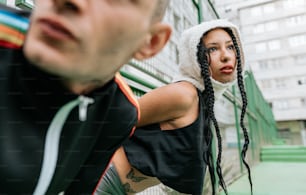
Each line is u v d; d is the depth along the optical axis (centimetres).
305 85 1662
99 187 64
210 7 226
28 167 32
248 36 1808
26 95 31
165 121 73
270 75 1744
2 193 32
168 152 71
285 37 1739
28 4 63
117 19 26
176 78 87
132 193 75
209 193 146
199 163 73
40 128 32
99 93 36
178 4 149
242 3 1823
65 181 42
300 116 1644
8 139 31
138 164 70
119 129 47
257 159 496
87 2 24
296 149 561
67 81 29
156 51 36
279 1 1767
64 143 35
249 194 201
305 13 1714
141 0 28
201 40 81
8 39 30
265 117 739
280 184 268
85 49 25
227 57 81
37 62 26
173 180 71
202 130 75
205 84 78
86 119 37
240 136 312
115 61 28
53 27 24
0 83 30
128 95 49
